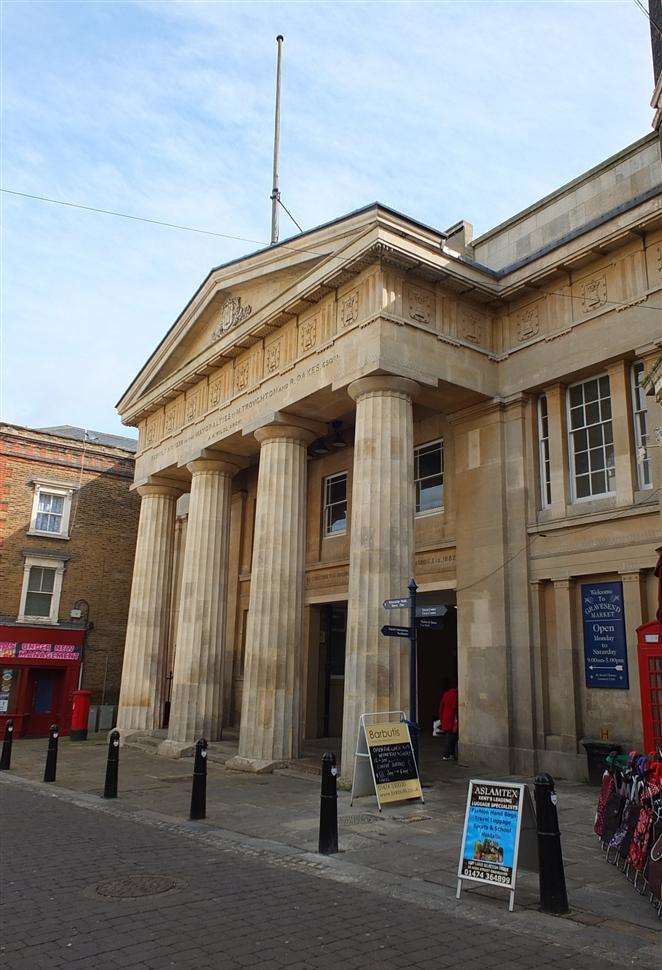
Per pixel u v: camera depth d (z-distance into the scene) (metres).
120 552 30.19
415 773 11.37
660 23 12.61
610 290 14.44
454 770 14.61
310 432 17.50
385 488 13.99
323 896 6.69
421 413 18.39
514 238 17.31
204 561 19.80
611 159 15.41
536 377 15.51
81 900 6.57
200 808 10.41
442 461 17.75
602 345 14.34
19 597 27.52
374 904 6.46
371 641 13.34
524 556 15.14
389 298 14.71
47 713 27.55
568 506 14.74
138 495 31.08
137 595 22.88
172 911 6.23
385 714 12.80
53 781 14.48
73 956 5.26
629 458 13.71
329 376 15.48
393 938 5.61
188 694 18.98
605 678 13.51
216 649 19.44
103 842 9.01
